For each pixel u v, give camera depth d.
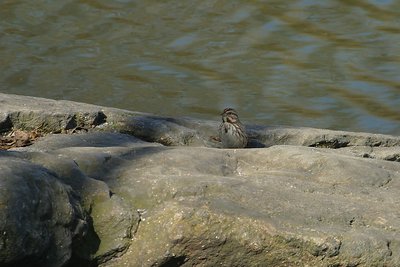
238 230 9.44
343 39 21.38
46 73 19.70
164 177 10.02
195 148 11.17
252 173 10.73
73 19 22.34
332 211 9.79
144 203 9.77
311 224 9.54
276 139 13.62
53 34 21.58
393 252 9.40
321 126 17.81
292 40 21.33
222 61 20.34
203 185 9.90
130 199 9.82
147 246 9.53
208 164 10.75
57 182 9.28
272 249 9.41
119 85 19.23
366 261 9.35
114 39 21.39
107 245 9.53
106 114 13.14
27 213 8.85
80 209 9.39
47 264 9.03
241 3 23.27
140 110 18.36
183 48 20.92
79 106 13.33
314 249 9.34
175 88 19.14
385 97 18.86
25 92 18.92
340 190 10.36
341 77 19.64
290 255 9.40
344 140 13.64
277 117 18.11
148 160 10.64
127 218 9.59
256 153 11.15
